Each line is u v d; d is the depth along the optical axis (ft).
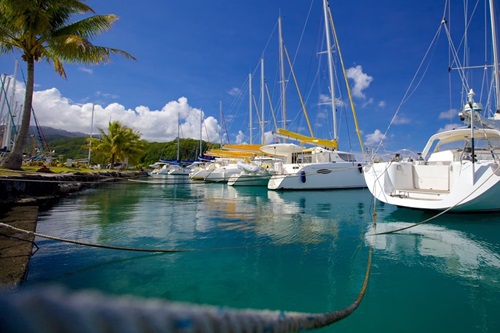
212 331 1.86
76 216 23.54
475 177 19.80
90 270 11.71
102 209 27.66
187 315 1.74
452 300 9.52
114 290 10.06
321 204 32.50
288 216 24.68
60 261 12.55
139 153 116.37
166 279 11.03
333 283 10.83
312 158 50.16
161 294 9.86
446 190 24.76
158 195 43.65
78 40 31.53
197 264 12.67
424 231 18.76
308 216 24.75
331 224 21.26
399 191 24.82
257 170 55.83
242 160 67.62
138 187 58.39
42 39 33.42
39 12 31.17
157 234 17.76
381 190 24.85
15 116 78.33
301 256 13.89
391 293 10.02
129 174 92.38
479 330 7.88
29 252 12.44
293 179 46.09
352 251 14.66
